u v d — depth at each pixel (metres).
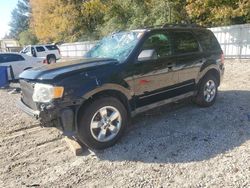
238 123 5.06
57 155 4.29
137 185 3.32
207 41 6.05
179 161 3.82
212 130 4.80
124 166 3.80
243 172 3.42
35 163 4.07
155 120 5.44
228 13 14.06
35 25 44.62
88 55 5.50
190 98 6.04
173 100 5.35
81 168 3.83
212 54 6.03
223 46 15.83
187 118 5.46
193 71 5.61
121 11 27.94
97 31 33.22
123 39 5.14
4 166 4.04
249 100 6.51
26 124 5.87
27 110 4.34
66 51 34.50
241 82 8.75
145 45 4.83
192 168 3.61
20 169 3.92
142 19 22.58
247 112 5.61
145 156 4.03
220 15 14.36
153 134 4.78
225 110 5.81
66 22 36.84
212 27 16.80
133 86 4.59
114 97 4.39
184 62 5.37
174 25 5.55
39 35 43.75
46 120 3.98
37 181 3.58
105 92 4.32
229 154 3.91
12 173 3.82
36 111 4.07
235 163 3.65
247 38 14.59
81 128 4.12
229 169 3.51
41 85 3.99
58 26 38.53
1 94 9.79
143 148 4.29
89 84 4.08
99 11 31.94
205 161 3.76
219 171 3.49
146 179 3.43
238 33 14.94
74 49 32.81
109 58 4.73
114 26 27.50
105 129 4.30
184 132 4.78
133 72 4.56
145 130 4.98
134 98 4.66
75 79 4.02
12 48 42.09
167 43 5.21
